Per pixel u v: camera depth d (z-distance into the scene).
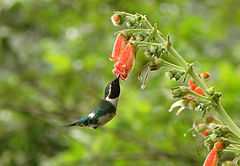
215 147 4.62
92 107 5.77
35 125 13.65
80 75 12.21
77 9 13.27
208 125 5.44
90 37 12.62
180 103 4.84
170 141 9.29
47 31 15.31
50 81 12.80
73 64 11.86
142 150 10.24
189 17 10.92
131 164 10.41
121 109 10.12
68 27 13.65
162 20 10.32
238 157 4.70
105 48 11.23
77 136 11.19
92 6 12.80
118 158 10.36
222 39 12.34
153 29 4.75
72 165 10.53
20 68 14.61
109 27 11.49
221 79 8.84
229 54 11.57
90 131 10.15
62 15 13.78
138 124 10.11
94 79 11.83
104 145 10.51
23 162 13.52
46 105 13.16
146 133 10.22
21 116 13.82
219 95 4.69
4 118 13.80
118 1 11.70
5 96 13.84
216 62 10.30
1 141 13.57
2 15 14.55
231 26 12.91
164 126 9.43
